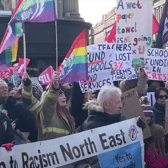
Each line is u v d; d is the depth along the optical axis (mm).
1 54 5398
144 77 5285
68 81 4586
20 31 5055
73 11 26328
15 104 4551
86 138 3068
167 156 4051
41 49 16688
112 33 7383
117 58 5383
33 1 5031
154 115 4590
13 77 9008
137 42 6703
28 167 2678
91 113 3420
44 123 3406
